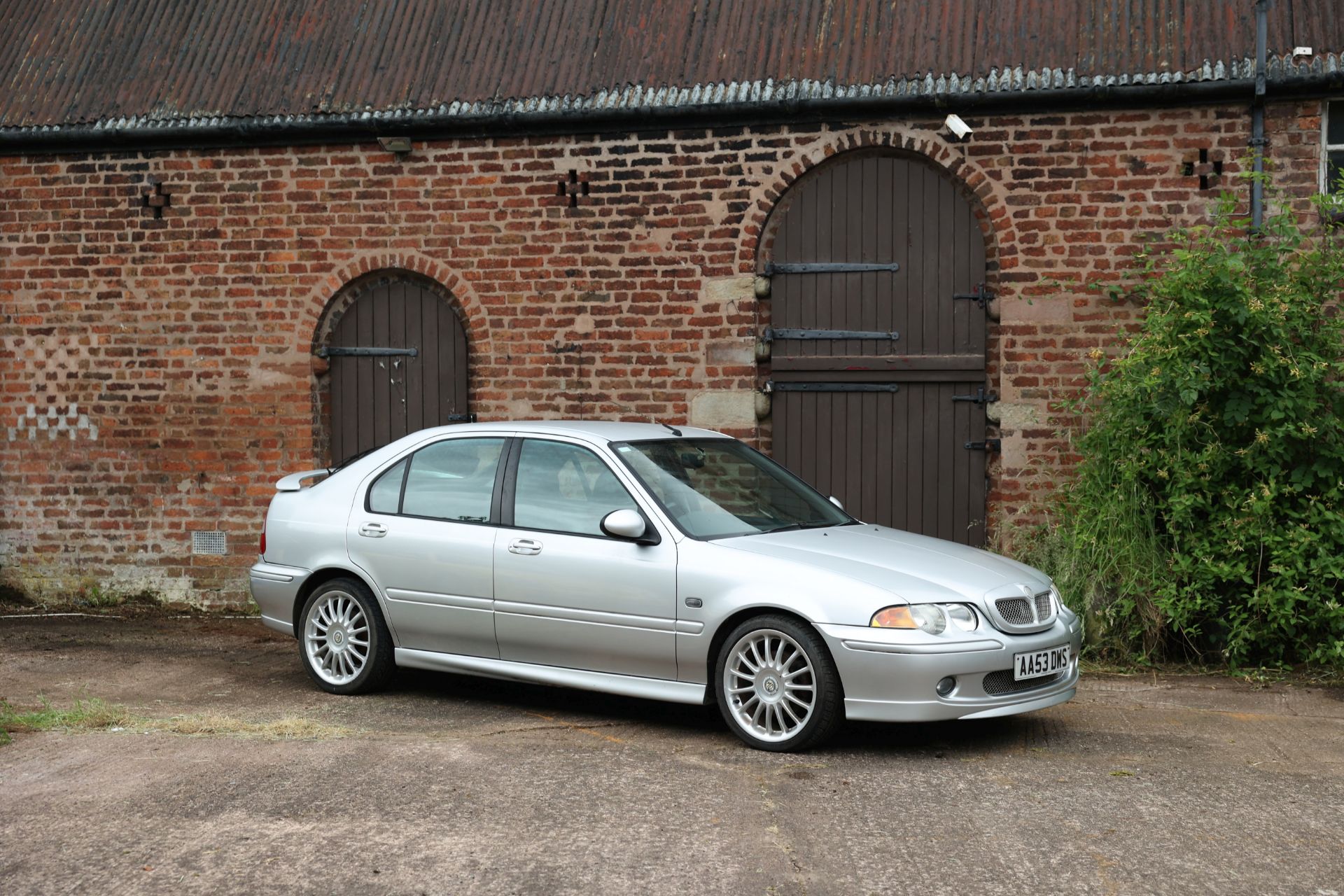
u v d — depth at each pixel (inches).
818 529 264.2
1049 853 177.5
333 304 419.8
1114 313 368.2
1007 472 374.0
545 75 401.4
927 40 382.0
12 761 226.7
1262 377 321.1
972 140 374.6
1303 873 170.2
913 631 223.3
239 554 422.9
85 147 424.5
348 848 179.0
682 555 243.1
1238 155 360.8
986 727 256.1
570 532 257.9
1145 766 226.2
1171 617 318.3
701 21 403.9
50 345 431.8
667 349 395.9
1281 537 315.0
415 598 273.7
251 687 300.8
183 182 422.3
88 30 443.8
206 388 422.9
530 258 403.9
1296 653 321.7
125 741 241.0
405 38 421.1
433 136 406.3
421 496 281.0
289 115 408.5
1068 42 371.6
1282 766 227.3
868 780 214.4
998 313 376.8
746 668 240.2
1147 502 332.5
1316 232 354.6
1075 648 248.1
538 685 292.0
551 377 403.5
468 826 188.4
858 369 387.2
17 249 432.5
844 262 387.9
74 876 169.3
